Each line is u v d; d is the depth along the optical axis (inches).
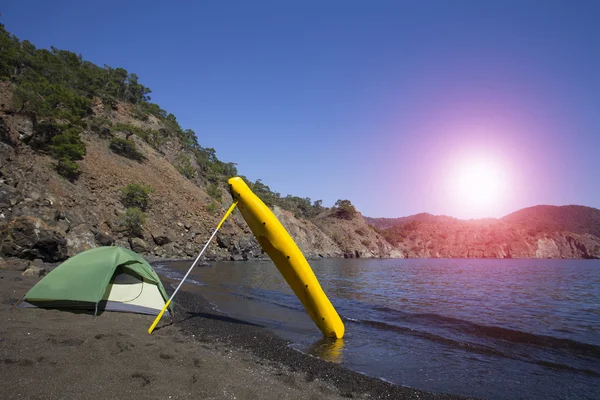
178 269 1162.0
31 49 2997.0
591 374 274.5
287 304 549.6
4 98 1744.6
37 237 733.9
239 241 2229.3
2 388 153.6
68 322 288.0
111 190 1866.4
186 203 2413.9
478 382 253.0
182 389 180.9
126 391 168.7
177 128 4212.6
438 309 586.6
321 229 5610.2
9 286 410.9
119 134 2704.2
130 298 364.5
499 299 769.6
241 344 308.3
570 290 1023.6
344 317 474.3
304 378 237.5
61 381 169.9
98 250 364.5
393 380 252.7
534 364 295.6
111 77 3826.3
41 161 1574.8
